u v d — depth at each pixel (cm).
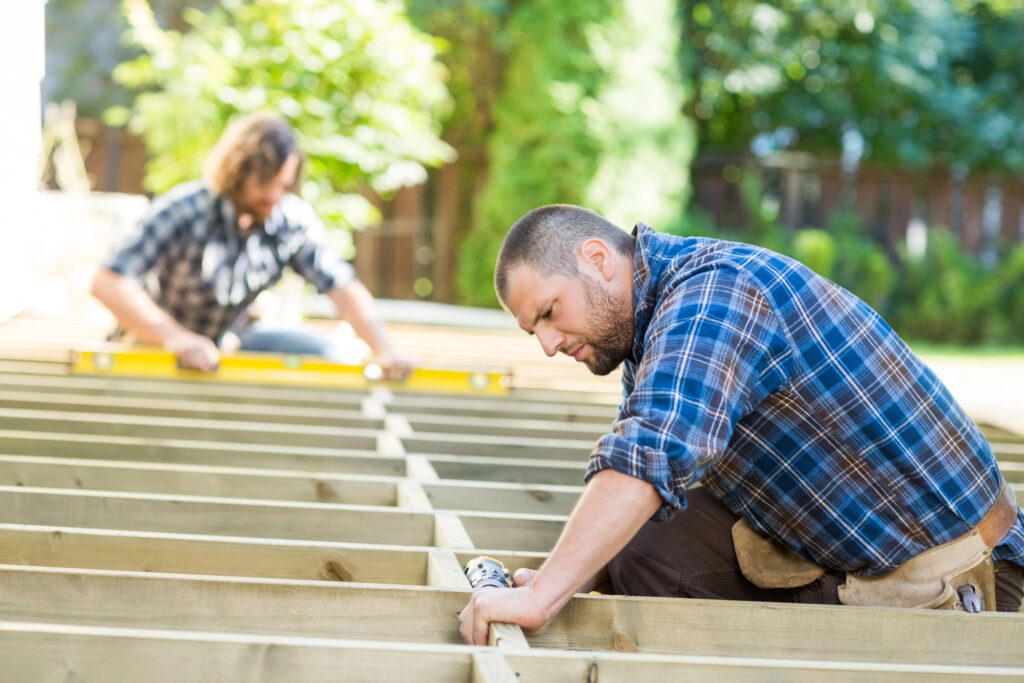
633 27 1253
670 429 231
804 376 251
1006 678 206
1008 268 1370
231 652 198
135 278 531
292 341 598
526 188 1264
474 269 1298
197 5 1634
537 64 1248
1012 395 794
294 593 237
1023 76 1628
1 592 231
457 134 1362
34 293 938
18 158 450
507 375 591
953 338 1377
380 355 575
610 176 1256
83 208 992
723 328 240
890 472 260
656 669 204
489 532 319
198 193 541
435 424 487
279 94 881
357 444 443
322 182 912
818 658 246
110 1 1770
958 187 1443
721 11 1488
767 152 1627
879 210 1435
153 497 306
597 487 232
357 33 898
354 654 201
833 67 1566
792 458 262
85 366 543
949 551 266
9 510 301
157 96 916
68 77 1769
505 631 221
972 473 267
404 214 1337
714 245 262
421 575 280
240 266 556
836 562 274
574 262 254
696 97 1525
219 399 519
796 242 1333
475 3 1284
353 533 313
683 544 293
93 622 232
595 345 262
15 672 194
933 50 1532
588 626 244
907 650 247
